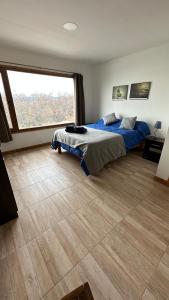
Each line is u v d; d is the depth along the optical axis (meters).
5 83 3.07
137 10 1.77
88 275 1.08
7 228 1.48
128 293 0.98
